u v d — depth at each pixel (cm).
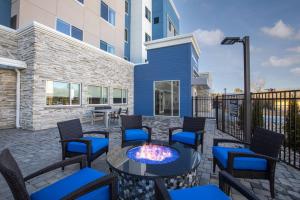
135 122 585
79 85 1028
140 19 1817
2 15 878
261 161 286
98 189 196
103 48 1408
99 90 1179
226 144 580
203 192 193
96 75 1140
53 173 352
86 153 357
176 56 1342
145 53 1859
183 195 187
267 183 323
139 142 407
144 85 1477
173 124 1025
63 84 927
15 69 808
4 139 627
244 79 469
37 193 190
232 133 757
